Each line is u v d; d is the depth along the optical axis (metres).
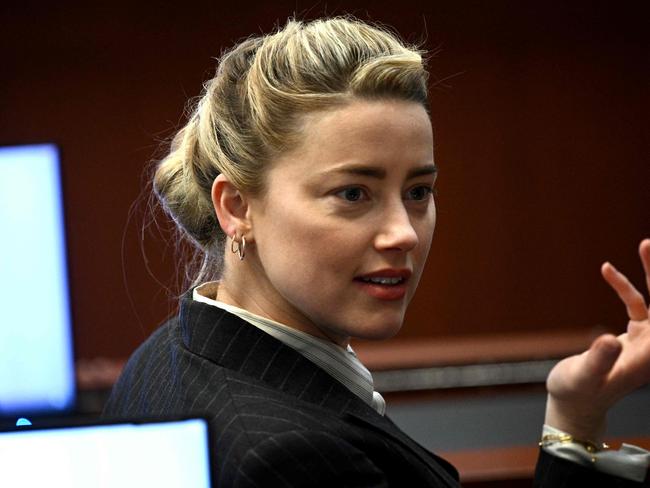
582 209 22.38
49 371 11.25
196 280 5.62
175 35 21.14
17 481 3.82
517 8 21.89
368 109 4.67
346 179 4.65
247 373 4.86
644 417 15.09
